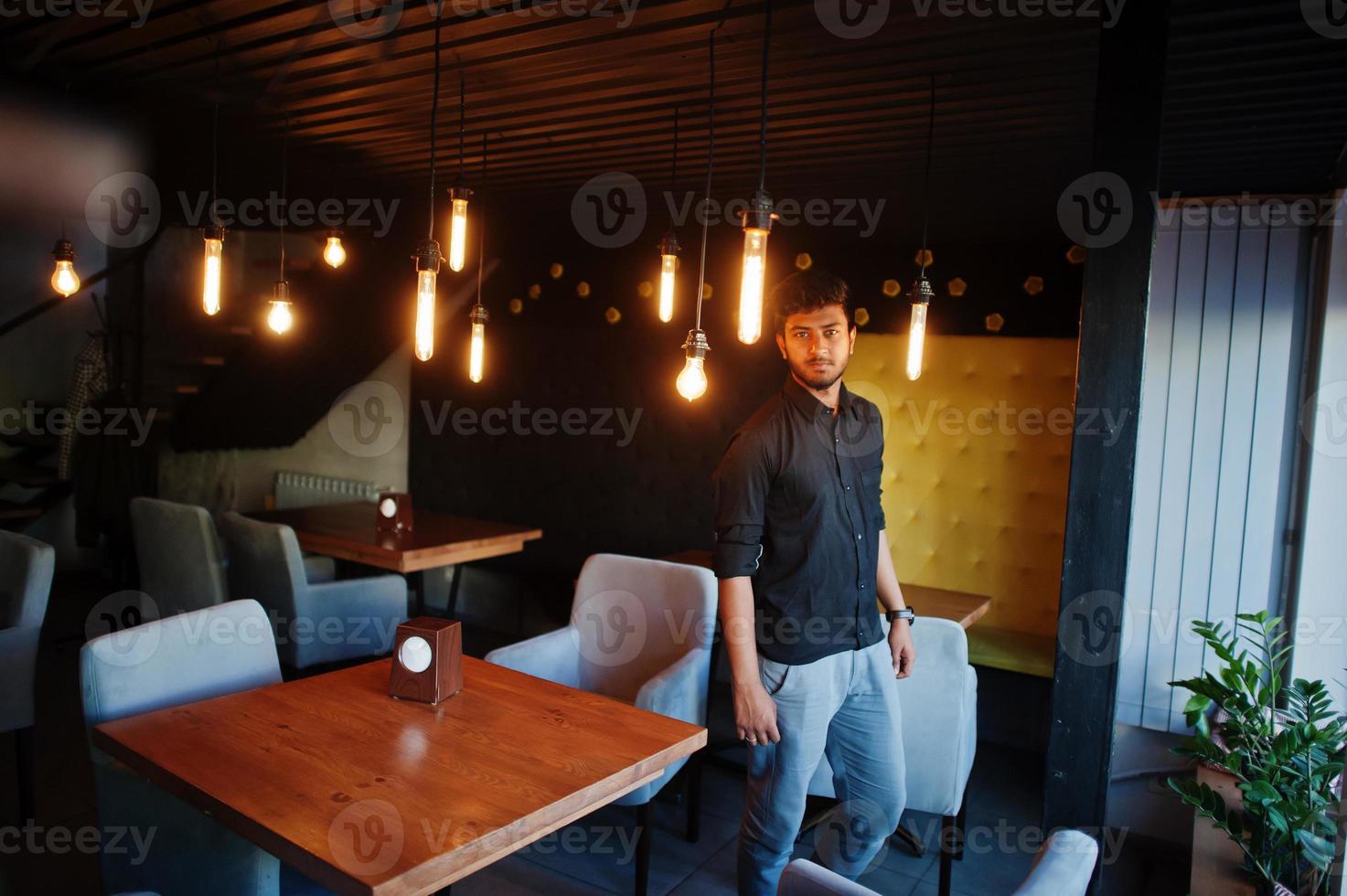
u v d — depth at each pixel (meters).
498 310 5.74
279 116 3.73
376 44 2.89
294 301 6.24
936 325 4.39
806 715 2.12
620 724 1.98
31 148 3.91
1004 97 2.81
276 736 1.81
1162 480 3.40
